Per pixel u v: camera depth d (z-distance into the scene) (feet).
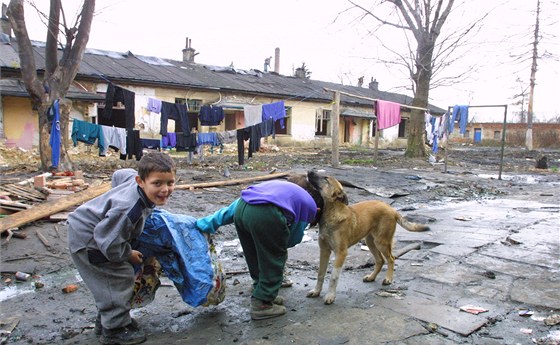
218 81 82.17
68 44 36.45
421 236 22.13
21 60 34.71
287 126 94.32
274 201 11.10
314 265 17.19
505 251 19.06
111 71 66.39
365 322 11.64
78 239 9.89
